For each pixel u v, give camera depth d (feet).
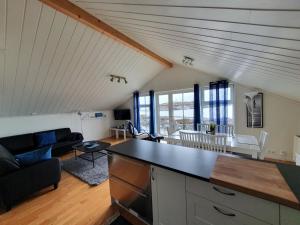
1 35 7.32
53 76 11.46
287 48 3.32
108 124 22.27
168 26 4.72
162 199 4.76
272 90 10.44
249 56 4.88
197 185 3.92
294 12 2.09
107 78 14.87
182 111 17.28
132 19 5.43
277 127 11.55
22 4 6.61
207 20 3.39
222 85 13.43
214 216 3.74
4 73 9.39
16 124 13.91
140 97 20.81
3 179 6.50
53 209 6.82
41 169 7.63
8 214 6.55
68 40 9.25
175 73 16.75
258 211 3.10
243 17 2.73
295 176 3.50
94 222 6.06
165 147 6.36
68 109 17.04
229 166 4.12
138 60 14.39
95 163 11.87
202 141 8.23
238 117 13.11
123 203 6.26
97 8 5.95
